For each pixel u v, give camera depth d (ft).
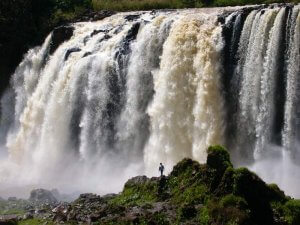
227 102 110.73
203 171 73.72
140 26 131.03
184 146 114.73
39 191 104.63
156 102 119.55
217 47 112.06
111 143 130.11
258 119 104.06
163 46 120.37
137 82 126.72
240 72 108.88
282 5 108.27
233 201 64.75
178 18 122.72
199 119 111.75
